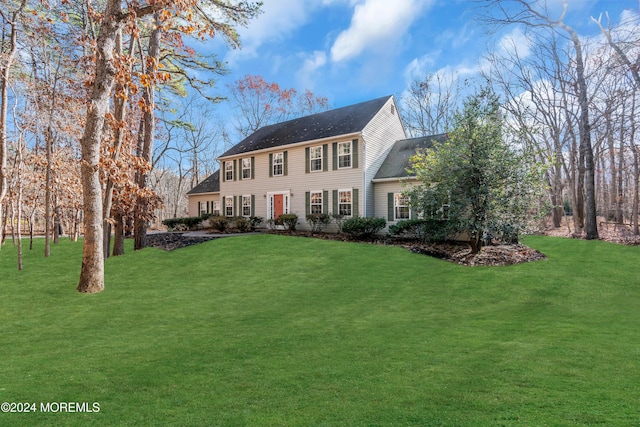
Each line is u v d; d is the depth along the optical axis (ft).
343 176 63.41
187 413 10.49
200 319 22.99
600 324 19.85
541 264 36.88
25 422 10.16
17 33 35.12
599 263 36.86
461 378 12.52
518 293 28.14
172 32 46.57
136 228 52.70
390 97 68.69
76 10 45.52
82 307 26.40
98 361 15.49
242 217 76.33
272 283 32.60
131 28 30.71
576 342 16.33
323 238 58.18
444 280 32.19
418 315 22.89
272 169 75.00
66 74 41.24
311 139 67.77
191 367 14.40
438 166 41.09
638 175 65.57
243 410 10.59
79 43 37.35
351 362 14.51
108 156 37.22
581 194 73.67
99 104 30.01
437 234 47.65
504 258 39.68
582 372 12.76
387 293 28.78
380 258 41.14
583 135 63.41
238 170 82.02
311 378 12.95
